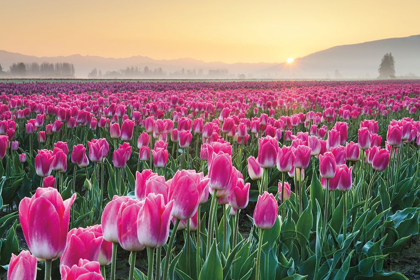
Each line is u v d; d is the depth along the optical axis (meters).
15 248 4.29
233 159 7.55
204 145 5.71
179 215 2.24
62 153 4.73
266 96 18.55
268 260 3.50
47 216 1.62
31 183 6.74
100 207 5.43
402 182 6.24
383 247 5.44
